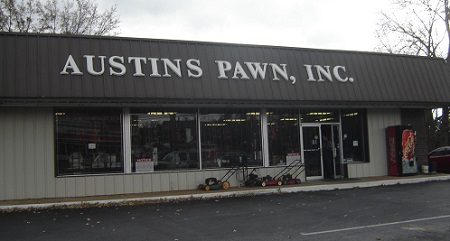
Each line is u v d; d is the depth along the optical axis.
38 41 12.25
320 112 16.91
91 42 12.83
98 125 13.41
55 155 12.81
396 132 17.59
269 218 9.91
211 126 14.81
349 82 16.19
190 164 14.41
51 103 12.24
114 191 13.29
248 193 13.66
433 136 31.97
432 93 17.73
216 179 14.35
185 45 14.03
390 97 16.77
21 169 12.48
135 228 8.95
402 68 17.61
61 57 12.29
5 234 8.52
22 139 12.56
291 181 15.32
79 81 12.24
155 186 13.79
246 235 8.19
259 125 15.58
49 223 9.52
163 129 14.16
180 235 8.27
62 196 12.75
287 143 16.03
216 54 14.32
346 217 9.88
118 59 12.91
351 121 17.59
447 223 8.91
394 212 10.38
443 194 13.24
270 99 14.52
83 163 13.16
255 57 14.89
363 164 17.47
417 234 7.93
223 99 13.84
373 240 7.54
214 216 10.23
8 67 11.67
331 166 17.00
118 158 13.54
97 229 8.88
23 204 11.43
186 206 11.71
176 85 13.36
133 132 13.78
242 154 15.16
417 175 17.75
